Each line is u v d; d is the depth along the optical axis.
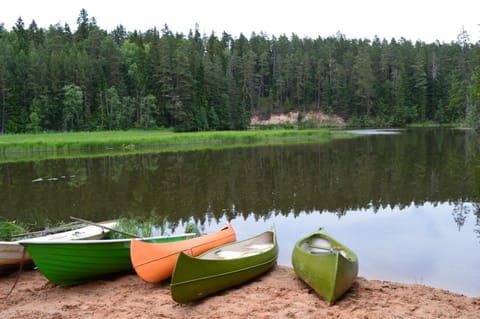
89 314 6.32
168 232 11.53
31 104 66.44
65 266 7.45
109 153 36.50
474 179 19.66
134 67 79.56
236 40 116.25
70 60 70.88
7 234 10.12
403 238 10.79
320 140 48.28
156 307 6.59
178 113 70.81
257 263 7.92
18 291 7.44
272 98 92.25
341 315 6.02
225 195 17.14
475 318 6.00
